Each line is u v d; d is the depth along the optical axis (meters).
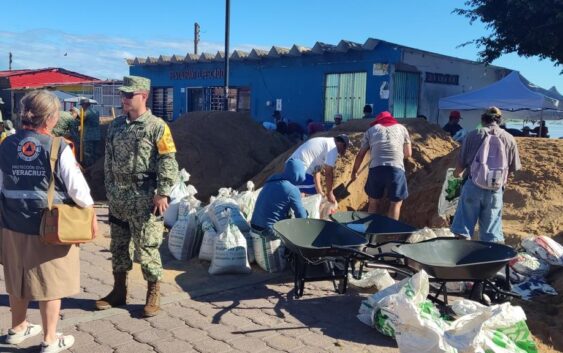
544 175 7.59
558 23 14.01
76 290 4.04
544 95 15.10
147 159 4.62
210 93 22.17
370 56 17.02
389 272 6.04
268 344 4.33
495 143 5.92
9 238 3.86
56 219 3.72
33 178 3.78
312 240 5.46
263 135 13.33
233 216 6.59
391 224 5.99
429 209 8.12
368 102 17.16
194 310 5.01
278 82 19.70
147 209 4.67
